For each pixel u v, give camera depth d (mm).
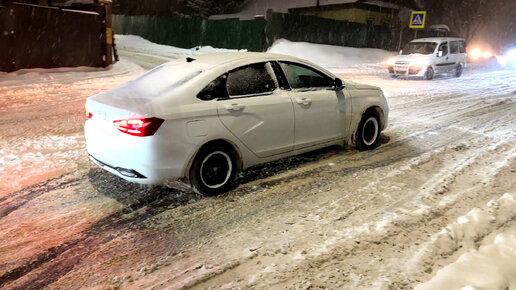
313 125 5387
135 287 3064
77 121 7891
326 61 22312
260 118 4781
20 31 13133
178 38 28750
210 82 4512
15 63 13102
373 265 3303
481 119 8836
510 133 7566
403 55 17266
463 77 18047
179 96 4297
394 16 34094
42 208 4277
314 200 4527
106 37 15977
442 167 5594
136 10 38344
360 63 23297
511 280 3070
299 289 3025
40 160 5613
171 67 5043
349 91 5918
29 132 6984
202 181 4484
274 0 38156
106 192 4691
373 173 5348
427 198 4543
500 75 19078
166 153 4133
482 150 6422
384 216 4113
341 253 3473
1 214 4125
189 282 3119
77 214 4176
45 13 13750
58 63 14445
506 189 4828
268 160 5066
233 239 3732
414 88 13820
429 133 7543
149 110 4074
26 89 11117
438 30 32594
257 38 23969
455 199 4531
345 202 4465
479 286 2916
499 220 3963
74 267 3305
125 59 19547
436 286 2930
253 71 4902
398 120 8664
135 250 3557
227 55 5129
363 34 27688
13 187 4738
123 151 4176
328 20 25656
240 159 4766
